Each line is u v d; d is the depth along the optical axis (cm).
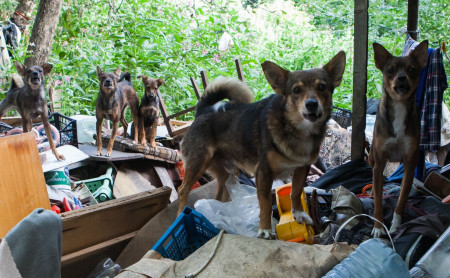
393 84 302
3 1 667
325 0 1045
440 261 239
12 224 284
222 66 743
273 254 227
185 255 279
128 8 758
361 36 387
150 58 696
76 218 298
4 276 169
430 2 799
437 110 367
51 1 605
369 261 213
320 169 477
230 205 330
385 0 891
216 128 327
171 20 785
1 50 587
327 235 301
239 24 843
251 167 313
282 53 855
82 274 313
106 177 414
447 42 760
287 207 322
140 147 444
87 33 724
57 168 377
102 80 422
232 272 216
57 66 633
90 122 491
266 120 280
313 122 260
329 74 278
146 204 341
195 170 336
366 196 358
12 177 285
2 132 445
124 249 322
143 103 459
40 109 393
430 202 331
